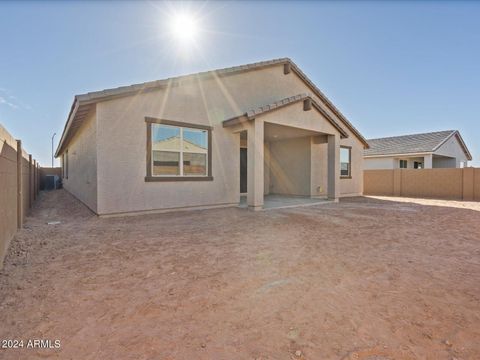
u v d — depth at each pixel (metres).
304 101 11.36
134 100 8.35
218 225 7.16
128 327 2.51
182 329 2.48
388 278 3.70
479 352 2.20
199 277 3.69
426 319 2.68
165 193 9.02
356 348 2.24
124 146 8.20
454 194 16.33
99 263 4.21
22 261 4.29
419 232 6.47
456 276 3.78
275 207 10.69
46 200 13.67
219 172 10.38
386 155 22.59
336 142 12.91
